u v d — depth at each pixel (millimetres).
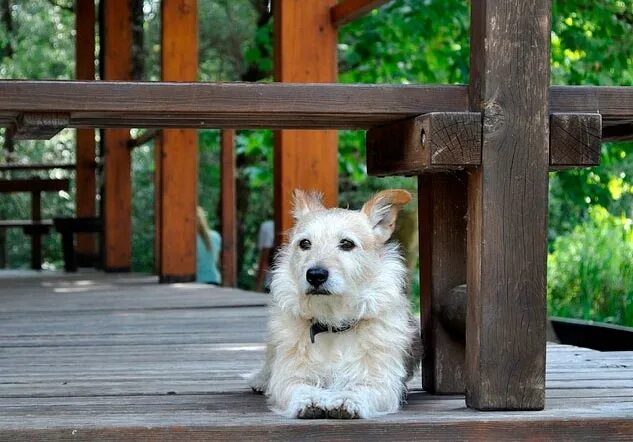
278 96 2842
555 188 8203
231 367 3479
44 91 2787
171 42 6145
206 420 2760
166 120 3023
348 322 2893
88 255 8922
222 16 10555
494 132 2820
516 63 2828
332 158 4980
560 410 2857
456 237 3078
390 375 2879
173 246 6648
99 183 8680
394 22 7914
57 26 12727
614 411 2844
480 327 2832
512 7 2826
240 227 10945
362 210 2990
